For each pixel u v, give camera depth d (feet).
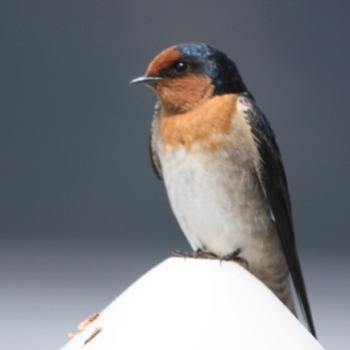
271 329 10.99
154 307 11.00
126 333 10.98
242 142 11.37
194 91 11.38
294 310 11.48
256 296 11.02
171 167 11.39
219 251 11.43
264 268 11.44
